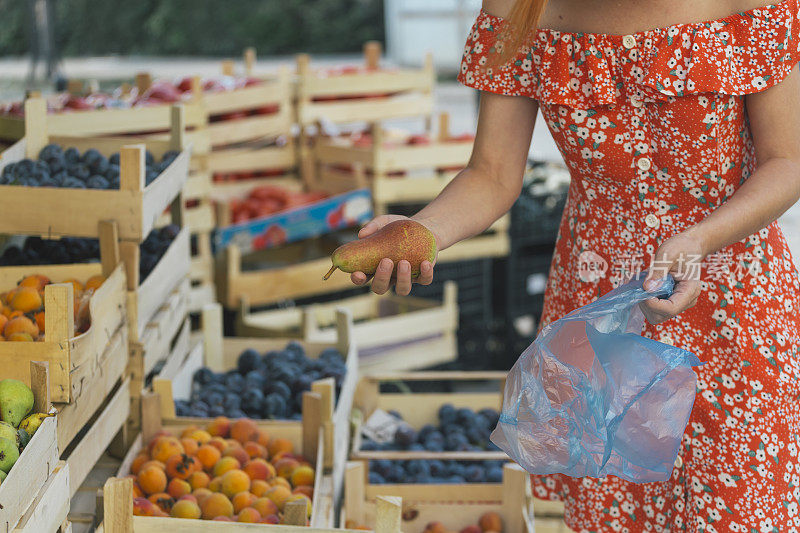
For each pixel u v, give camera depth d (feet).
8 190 8.27
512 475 9.13
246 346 11.11
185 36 74.90
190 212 13.53
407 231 4.89
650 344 5.09
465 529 9.11
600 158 5.37
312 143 17.31
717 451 5.44
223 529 6.14
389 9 54.44
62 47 76.02
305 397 8.64
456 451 10.37
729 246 5.33
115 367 7.91
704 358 5.43
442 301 15.75
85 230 8.20
